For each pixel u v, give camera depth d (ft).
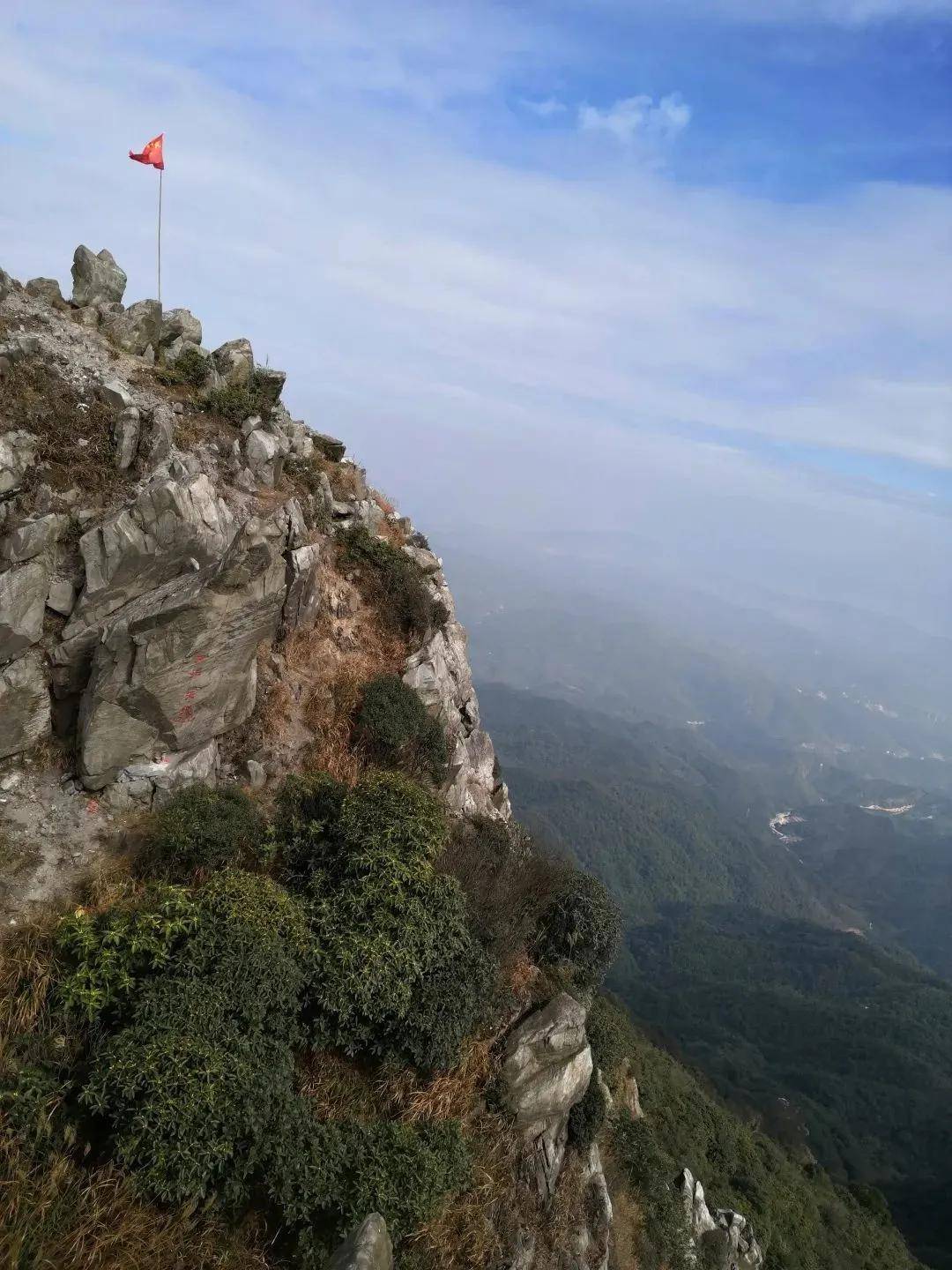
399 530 61.11
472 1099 32.65
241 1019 26.71
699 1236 53.36
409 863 32.94
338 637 47.98
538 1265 31.55
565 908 42.19
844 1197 150.82
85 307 48.80
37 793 32.63
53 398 39.70
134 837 32.73
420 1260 26.30
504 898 37.70
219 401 47.52
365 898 31.45
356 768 41.83
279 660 43.06
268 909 29.66
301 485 50.78
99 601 34.47
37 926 27.73
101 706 32.58
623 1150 45.88
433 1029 30.76
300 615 44.70
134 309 48.47
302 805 36.94
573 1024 35.96
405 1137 27.89
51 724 34.06
